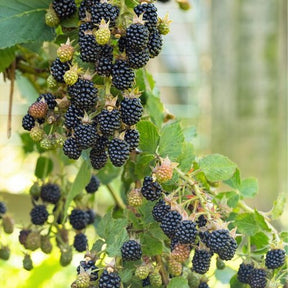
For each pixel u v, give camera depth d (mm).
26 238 914
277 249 773
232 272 942
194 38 2771
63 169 943
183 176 768
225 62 1854
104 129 706
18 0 797
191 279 813
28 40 793
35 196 929
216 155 803
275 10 1825
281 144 1856
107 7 701
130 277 746
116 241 749
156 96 952
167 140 794
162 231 773
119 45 713
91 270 728
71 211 918
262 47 1828
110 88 738
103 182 968
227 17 1839
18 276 1420
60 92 750
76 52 757
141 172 812
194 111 2732
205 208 735
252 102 1843
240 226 815
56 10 767
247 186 883
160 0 1033
